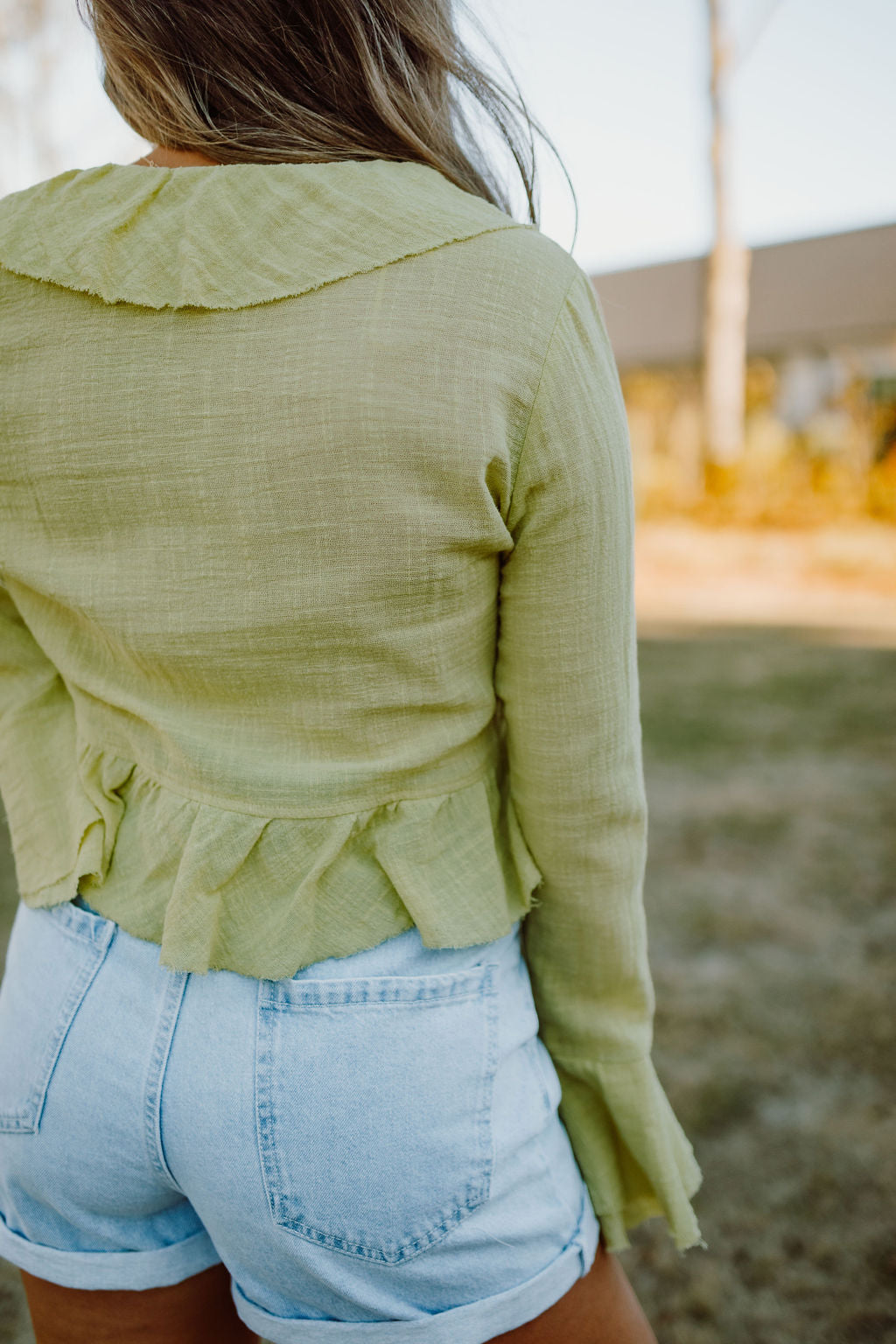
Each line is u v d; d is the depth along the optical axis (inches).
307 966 28.7
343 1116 27.7
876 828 132.2
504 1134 29.7
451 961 29.8
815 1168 72.9
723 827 134.6
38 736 34.1
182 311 26.1
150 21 28.1
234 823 28.8
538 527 27.4
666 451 666.2
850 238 681.0
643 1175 36.3
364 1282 28.7
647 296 737.6
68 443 27.2
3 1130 31.3
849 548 388.5
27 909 33.9
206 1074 28.2
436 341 25.2
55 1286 32.8
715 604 312.2
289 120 28.7
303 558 26.3
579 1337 32.9
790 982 96.1
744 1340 60.3
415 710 28.6
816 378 639.8
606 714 30.0
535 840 32.4
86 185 28.2
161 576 27.5
